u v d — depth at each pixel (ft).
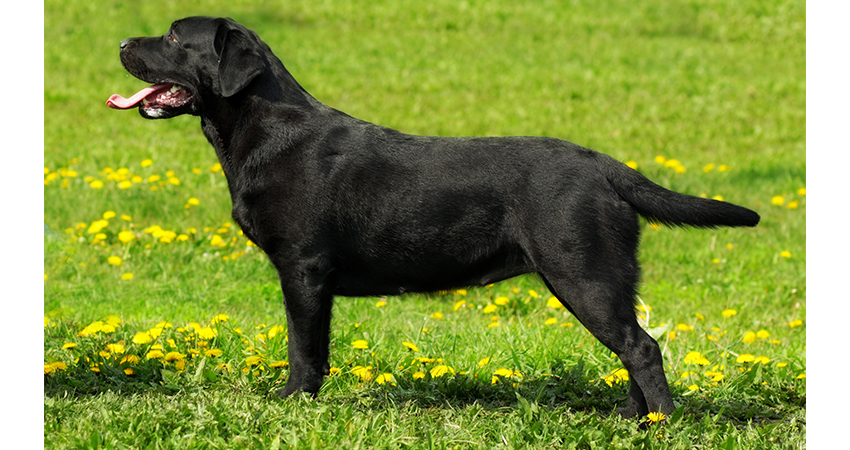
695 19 104.58
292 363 18.29
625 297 17.10
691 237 39.04
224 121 18.62
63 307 27.14
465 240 17.61
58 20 95.09
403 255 17.87
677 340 24.63
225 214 38.27
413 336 23.44
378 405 18.43
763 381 21.12
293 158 17.92
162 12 101.76
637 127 64.44
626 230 17.33
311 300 17.90
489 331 24.26
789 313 29.84
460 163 17.58
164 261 32.42
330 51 89.30
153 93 19.08
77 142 54.90
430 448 15.37
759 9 105.09
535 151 17.43
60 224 37.01
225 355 21.09
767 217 42.63
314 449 14.83
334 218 17.79
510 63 86.89
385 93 74.28
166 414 16.10
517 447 15.76
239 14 103.45
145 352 20.97
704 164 55.21
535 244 17.06
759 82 79.56
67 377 18.83
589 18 107.04
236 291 29.71
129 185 41.32
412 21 105.09
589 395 20.01
